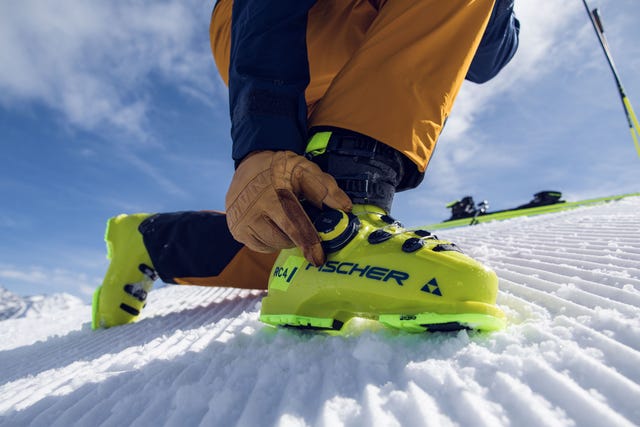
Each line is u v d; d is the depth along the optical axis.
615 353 0.50
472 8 0.85
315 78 1.08
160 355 0.82
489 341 0.60
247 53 0.80
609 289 0.81
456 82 0.87
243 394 0.54
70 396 0.65
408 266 0.68
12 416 0.61
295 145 0.78
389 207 0.86
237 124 0.81
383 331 0.71
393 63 0.80
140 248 1.50
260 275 1.50
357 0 1.09
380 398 0.47
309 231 0.72
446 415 0.43
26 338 1.75
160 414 0.53
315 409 0.47
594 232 1.74
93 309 1.53
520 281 1.04
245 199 0.75
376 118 0.80
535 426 0.39
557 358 0.50
